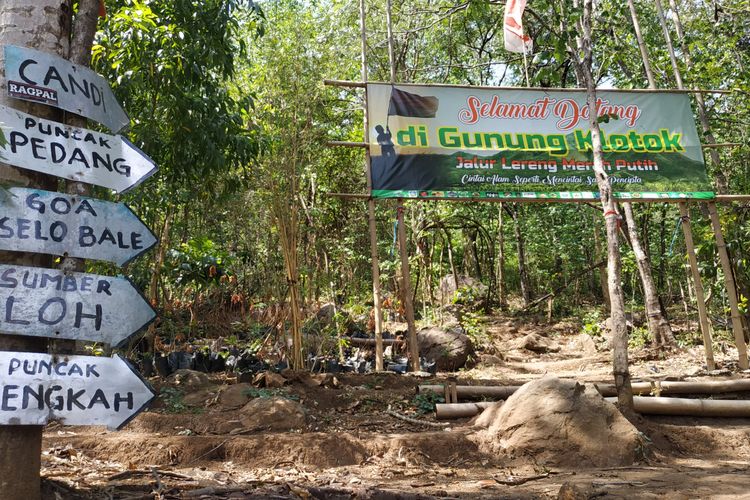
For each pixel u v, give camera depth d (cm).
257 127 1033
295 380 856
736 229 1229
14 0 348
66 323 333
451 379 946
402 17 2017
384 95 1077
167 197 959
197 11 855
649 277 1388
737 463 663
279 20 1433
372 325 1278
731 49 1305
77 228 345
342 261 1619
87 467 548
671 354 1317
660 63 1418
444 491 507
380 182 1047
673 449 719
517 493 510
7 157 328
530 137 1100
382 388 896
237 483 499
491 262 2222
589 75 848
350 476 579
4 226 326
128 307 353
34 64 345
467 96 1097
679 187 1127
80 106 361
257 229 1213
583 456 649
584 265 2398
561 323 1941
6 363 320
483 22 2189
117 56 801
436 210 1847
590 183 1100
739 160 1331
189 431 697
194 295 1133
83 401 333
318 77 1070
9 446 324
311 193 1562
